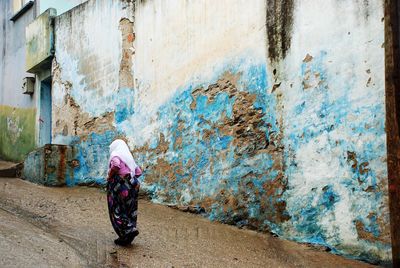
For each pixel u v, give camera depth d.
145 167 8.21
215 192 6.89
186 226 6.54
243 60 6.61
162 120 7.91
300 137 5.83
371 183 5.10
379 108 5.05
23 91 12.80
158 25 8.14
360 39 5.26
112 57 9.12
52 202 7.81
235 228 6.49
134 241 5.69
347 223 5.30
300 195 5.80
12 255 4.80
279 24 6.14
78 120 9.93
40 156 9.79
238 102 6.65
